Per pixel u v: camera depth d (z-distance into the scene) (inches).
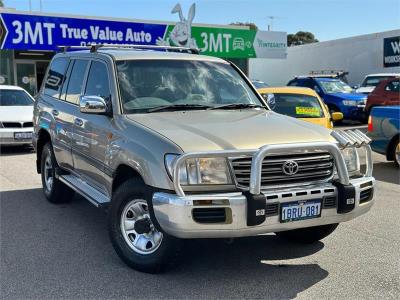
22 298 157.5
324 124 352.8
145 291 162.7
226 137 164.9
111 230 183.8
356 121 755.4
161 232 164.7
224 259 192.1
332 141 176.9
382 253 199.3
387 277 175.2
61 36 799.1
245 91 230.1
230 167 157.2
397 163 390.3
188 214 150.9
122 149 178.7
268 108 226.5
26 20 766.5
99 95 214.5
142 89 205.2
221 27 971.9
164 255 167.8
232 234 154.9
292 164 164.9
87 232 224.7
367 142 184.9
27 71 858.1
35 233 223.1
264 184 161.8
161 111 197.9
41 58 867.4
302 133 176.7
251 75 1328.7
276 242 212.4
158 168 159.0
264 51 1039.6
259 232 157.8
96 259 190.5
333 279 173.6
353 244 210.2
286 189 163.3
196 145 158.4
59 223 238.8
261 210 154.0
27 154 464.8
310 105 366.0
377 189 319.0
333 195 168.7
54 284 167.9
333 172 174.4
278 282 170.9
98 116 207.9
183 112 198.2
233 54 996.6
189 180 155.5
